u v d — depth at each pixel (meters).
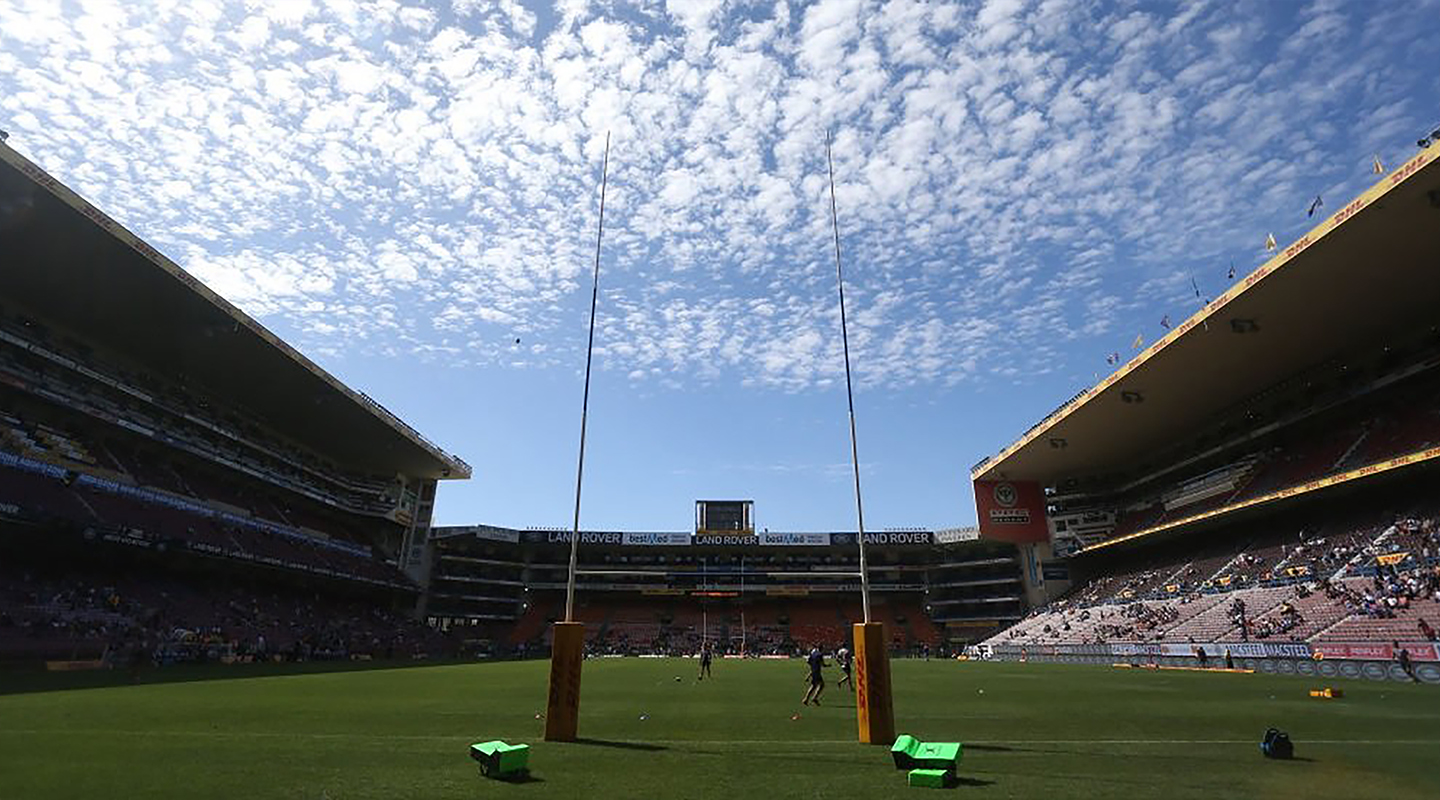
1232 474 59.03
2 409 43.19
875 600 95.81
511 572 96.19
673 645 87.94
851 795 8.38
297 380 57.62
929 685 29.98
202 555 48.44
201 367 54.69
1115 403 57.50
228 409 61.53
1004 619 85.69
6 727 13.73
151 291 43.25
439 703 20.36
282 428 68.81
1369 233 34.16
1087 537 77.94
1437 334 43.38
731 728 15.24
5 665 30.36
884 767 10.17
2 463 39.53
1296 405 53.44
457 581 89.25
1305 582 42.84
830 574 94.69
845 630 91.44
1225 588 50.19
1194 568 58.22
